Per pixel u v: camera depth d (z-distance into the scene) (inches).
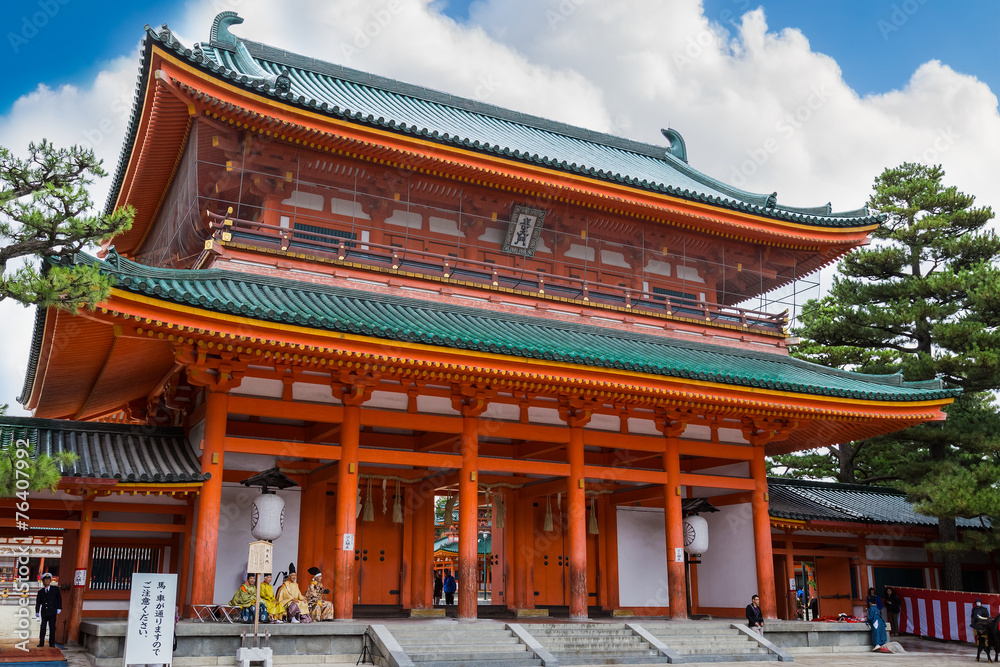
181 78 868.6
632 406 1029.8
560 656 824.9
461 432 925.2
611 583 1126.4
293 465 946.1
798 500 1320.1
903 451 1710.1
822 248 1295.5
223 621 769.6
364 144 987.9
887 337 1473.9
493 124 1467.8
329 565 990.4
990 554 1477.6
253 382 848.3
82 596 788.6
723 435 1095.6
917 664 888.9
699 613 1159.0
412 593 1014.4
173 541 896.3
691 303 1261.1
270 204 1015.0
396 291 1017.5
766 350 1245.1
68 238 584.4
